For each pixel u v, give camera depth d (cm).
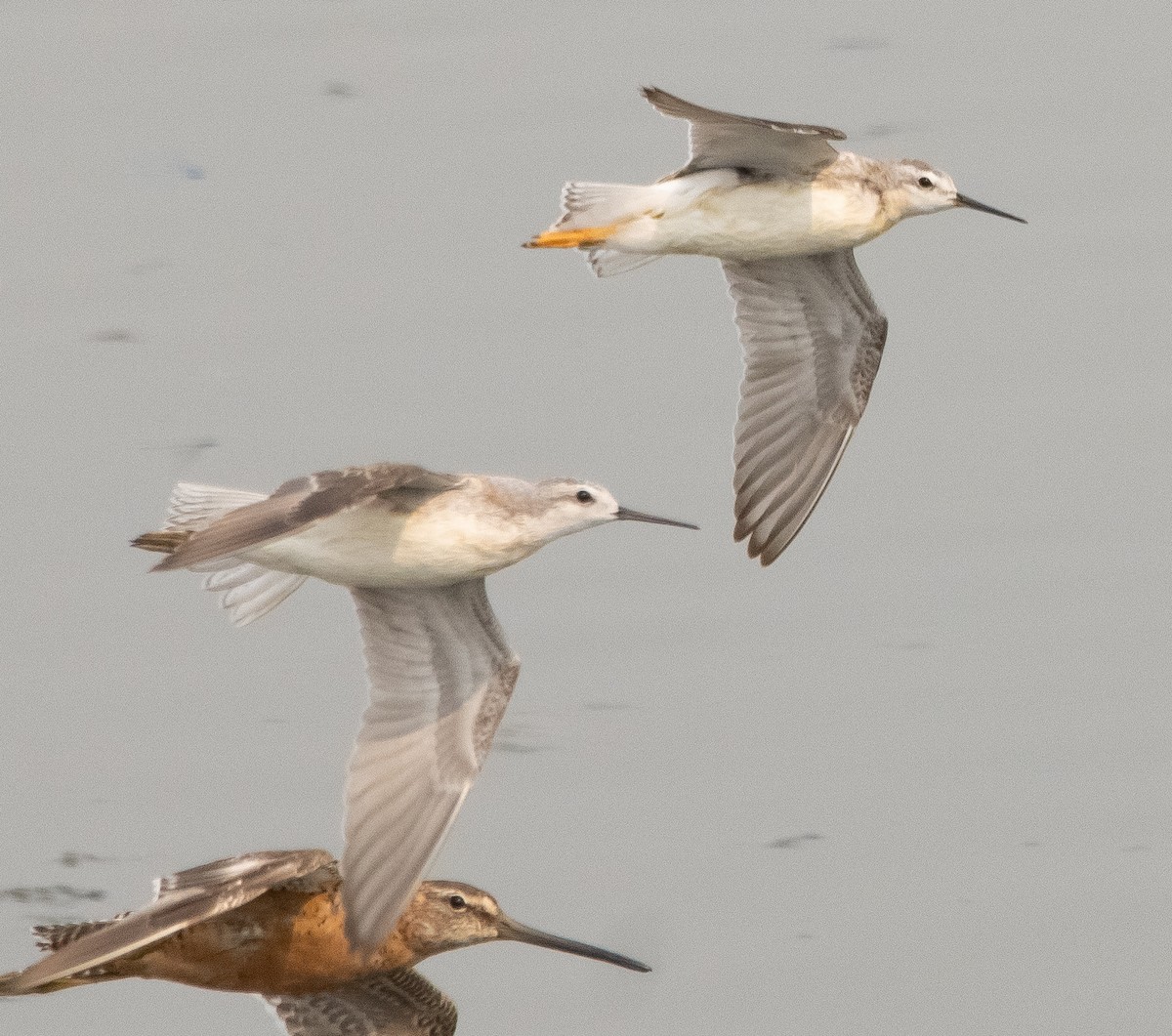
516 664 1488
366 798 1448
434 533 1468
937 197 1791
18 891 1786
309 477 1389
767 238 1752
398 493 1469
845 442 1852
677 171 1745
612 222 1741
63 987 1412
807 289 1834
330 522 1459
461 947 1530
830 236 1759
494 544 1478
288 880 1384
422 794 1460
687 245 1744
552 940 1529
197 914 1320
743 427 1845
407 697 1484
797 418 1858
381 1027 1493
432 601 1491
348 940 1402
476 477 1488
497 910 1523
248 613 1617
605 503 1511
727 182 1734
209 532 1327
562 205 1756
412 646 1492
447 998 1505
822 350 1855
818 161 1750
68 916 1764
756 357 1853
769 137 1706
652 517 1516
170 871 1812
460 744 1473
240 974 1431
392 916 1398
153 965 1422
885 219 1778
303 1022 1485
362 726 1476
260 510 1347
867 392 1852
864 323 1841
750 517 1838
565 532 1511
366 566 1467
